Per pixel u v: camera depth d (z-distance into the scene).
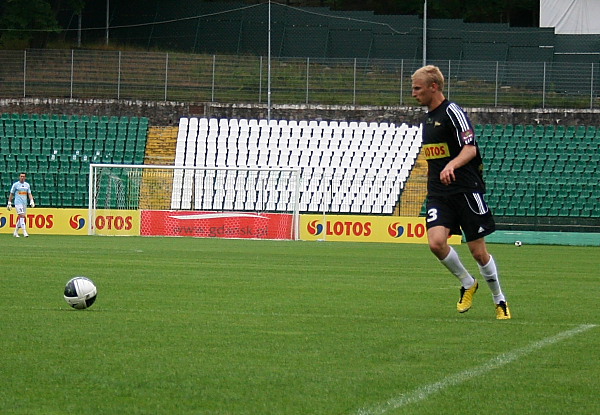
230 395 8.53
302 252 37.28
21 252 32.34
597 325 13.88
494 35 78.12
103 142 63.91
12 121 64.12
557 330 13.20
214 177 59.44
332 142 64.62
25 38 78.38
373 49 78.62
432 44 78.38
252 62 71.12
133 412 7.85
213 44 80.44
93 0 83.25
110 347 11.09
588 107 68.62
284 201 59.25
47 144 63.22
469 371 9.84
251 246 41.88
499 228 56.78
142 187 57.19
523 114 67.75
